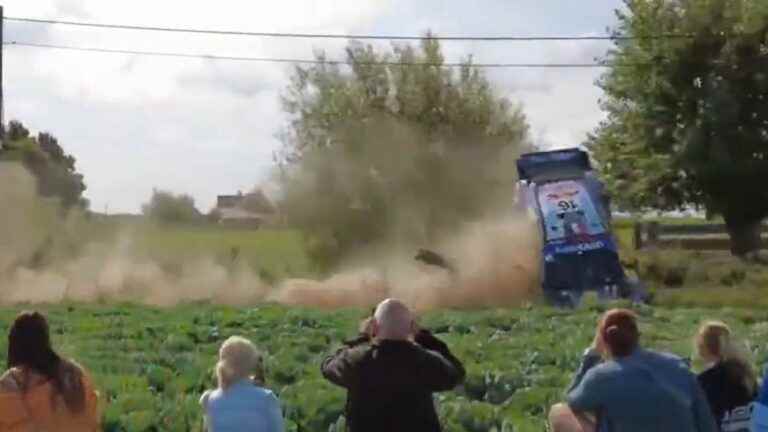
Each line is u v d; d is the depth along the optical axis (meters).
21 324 8.35
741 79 50.34
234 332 24.33
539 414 15.31
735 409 9.92
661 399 8.46
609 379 8.55
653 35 51.25
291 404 15.24
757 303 33.47
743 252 49.94
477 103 52.31
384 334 9.16
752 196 50.25
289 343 22.05
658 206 52.84
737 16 50.09
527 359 19.62
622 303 29.81
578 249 33.12
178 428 14.92
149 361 19.94
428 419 9.15
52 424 8.20
